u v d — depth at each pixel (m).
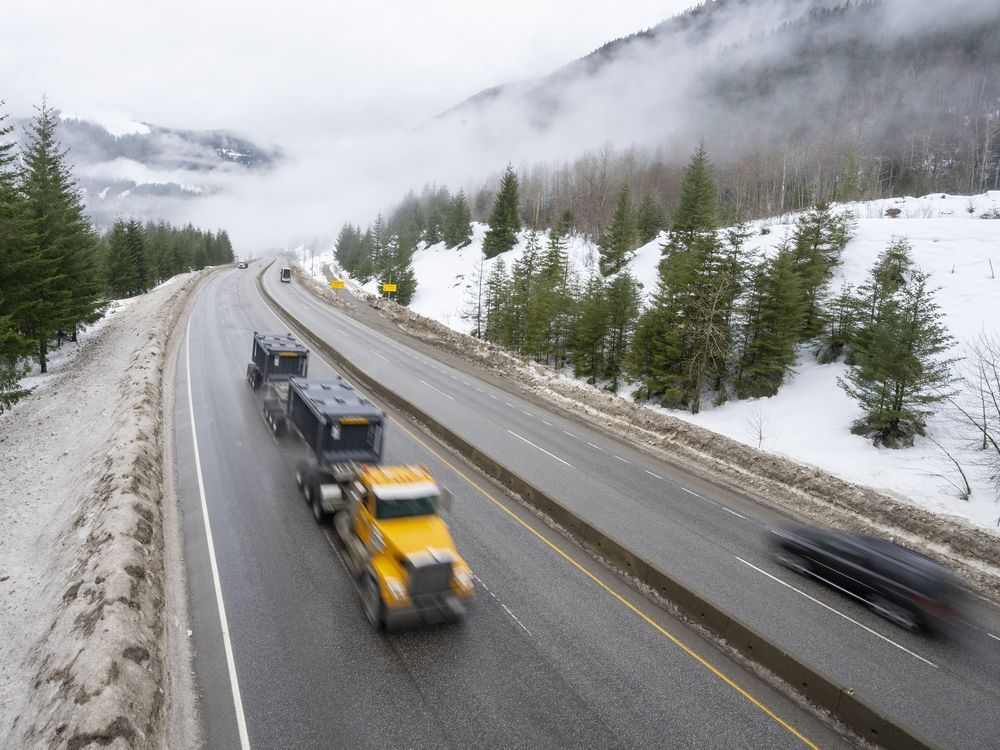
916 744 8.84
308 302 60.41
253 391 25.59
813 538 14.84
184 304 49.34
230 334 38.81
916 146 125.81
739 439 28.50
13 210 25.83
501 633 11.20
